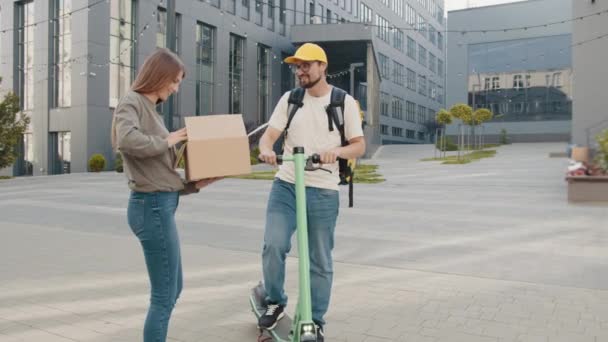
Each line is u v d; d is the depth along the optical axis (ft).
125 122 8.31
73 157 92.84
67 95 94.07
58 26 95.20
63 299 14.89
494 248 22.36
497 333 12.11
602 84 72.08
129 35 98.22
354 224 29.07
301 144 10.88
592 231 26.40
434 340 11.67
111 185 58.39
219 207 37.55
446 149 130.82
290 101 10.99
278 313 11.31
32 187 57.21
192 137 8.72
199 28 113.80
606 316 13.32
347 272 18.21
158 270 9.02
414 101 217.56
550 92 170.30
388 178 62.75
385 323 12.81
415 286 16.33
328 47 133.18
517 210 34.50
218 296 15.23
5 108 74.43
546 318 13.16
